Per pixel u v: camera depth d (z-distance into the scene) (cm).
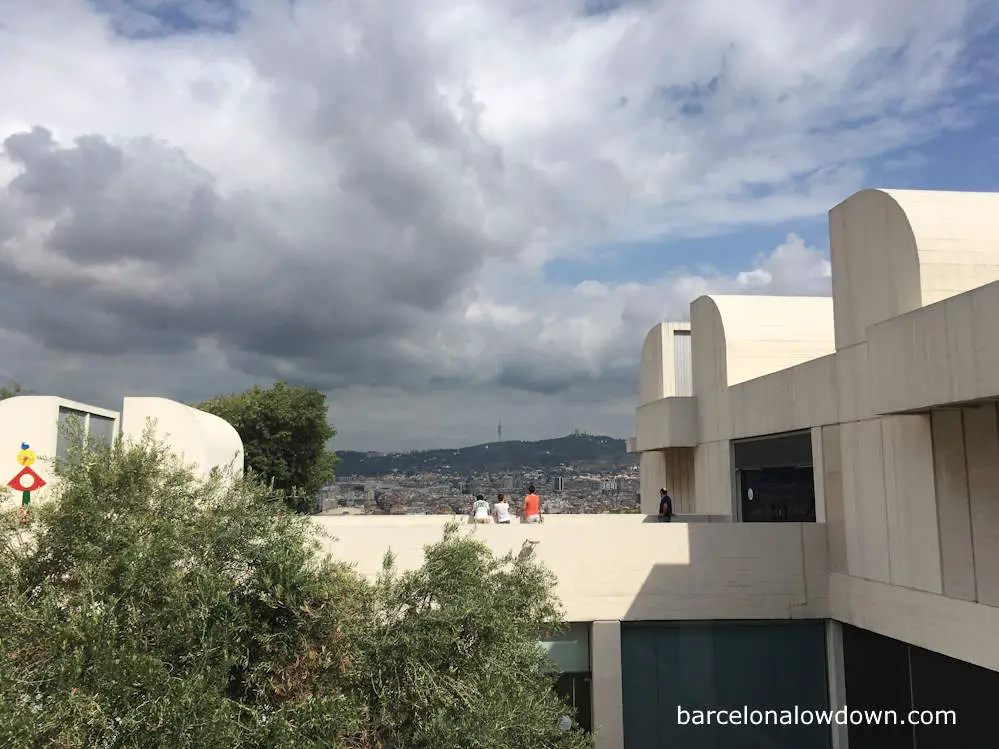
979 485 1127
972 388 981
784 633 1579
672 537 1555
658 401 2633
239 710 785
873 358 1245
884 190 1400
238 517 910
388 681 900
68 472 909
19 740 606
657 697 1534
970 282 1279
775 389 1869
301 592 875
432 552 1059
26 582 834
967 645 1142
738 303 2316
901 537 1325
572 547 1530
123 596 777
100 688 678
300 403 4538
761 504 2009
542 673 1147
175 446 1519
